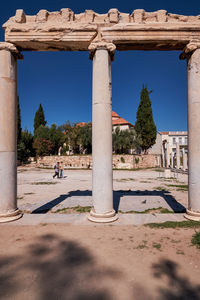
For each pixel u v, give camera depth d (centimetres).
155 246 421
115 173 2595
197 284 292
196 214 586
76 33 621
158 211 738
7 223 570
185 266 343
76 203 855
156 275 315
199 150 591
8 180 598
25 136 4381
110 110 612
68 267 339
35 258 371
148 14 634
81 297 263
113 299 259
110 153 603
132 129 3803
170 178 1955
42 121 5275
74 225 554
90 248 412
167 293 271
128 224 559
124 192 1147
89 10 625
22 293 273
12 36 621
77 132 3825
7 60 614
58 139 4306
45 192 1160
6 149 595
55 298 262
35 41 625
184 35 619
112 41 620
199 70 608
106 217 580
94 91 611
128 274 318
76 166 3572
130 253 391
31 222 579
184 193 1109
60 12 633
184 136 5431
